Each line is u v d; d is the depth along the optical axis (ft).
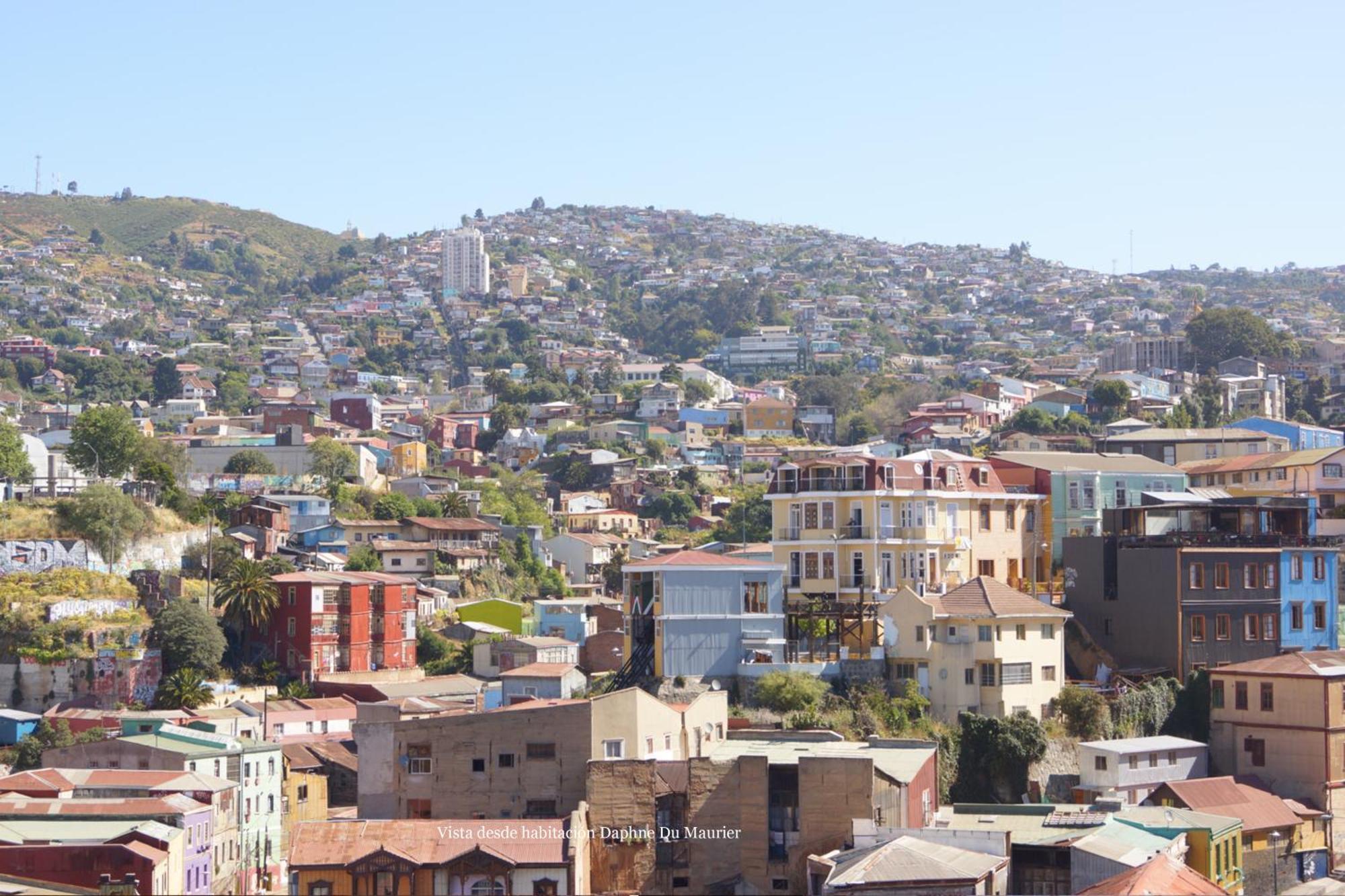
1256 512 527.81
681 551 510.58
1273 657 465.47
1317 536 546.67
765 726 444.55
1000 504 527.81
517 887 356.79
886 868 330.95
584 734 397.39
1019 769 431.02
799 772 376.07
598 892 373.40
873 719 441.68
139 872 371.76
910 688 454.81
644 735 403.75
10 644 637.71
